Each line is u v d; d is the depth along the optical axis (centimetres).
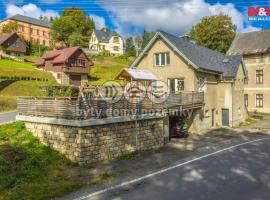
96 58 8969
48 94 2512
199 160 1930
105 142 1911
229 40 7331
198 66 3212
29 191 1345
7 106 3434
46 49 9531
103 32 11825
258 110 5225
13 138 1950
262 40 5522
